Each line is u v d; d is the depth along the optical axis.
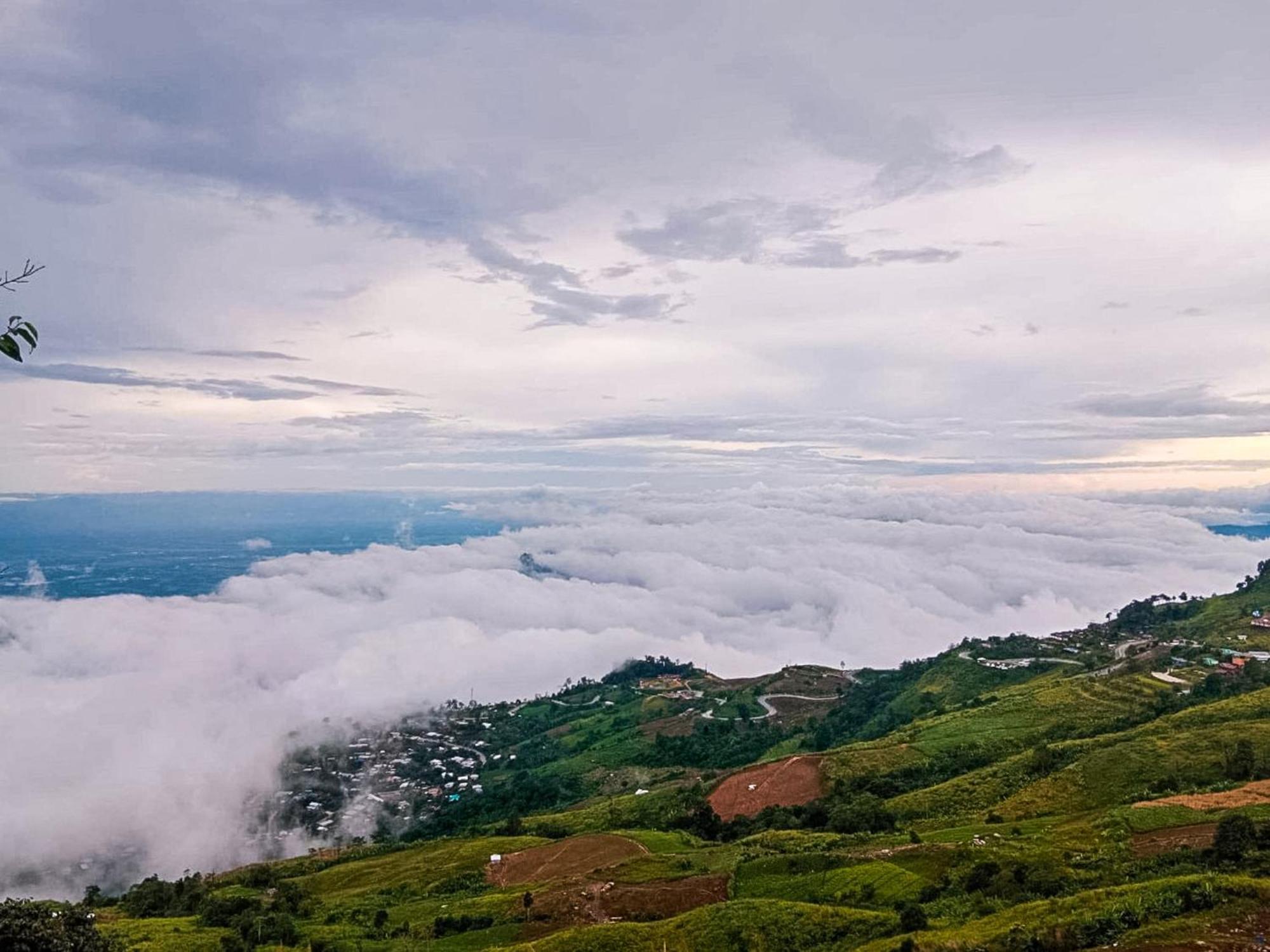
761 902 76.94
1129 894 55.59
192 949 97.75
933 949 54.94
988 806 116.94
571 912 89.94
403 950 86.88
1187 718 136.25
